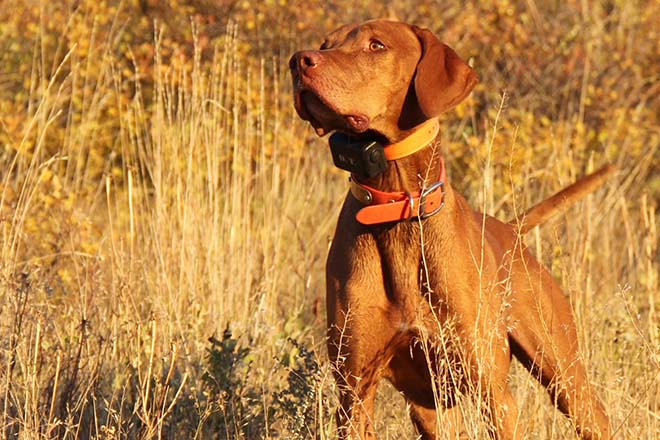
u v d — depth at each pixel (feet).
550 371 24.70
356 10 51.13
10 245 30.14
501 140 44.50
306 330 29.94
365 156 22.54
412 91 22.85
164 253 32.30
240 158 39.11
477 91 51.75
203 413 25.03
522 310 24.53
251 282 32.96
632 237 38.96
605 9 59.52
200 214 33.55
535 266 25.68
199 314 29.55
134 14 52.90
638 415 26.18
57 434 24.09
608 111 50.19
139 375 25.16
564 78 52.54
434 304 22.76
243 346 29.76
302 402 24.06
